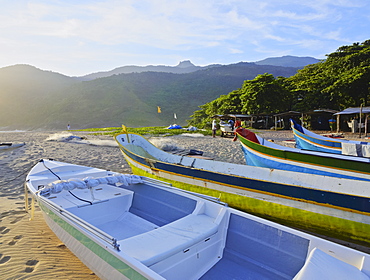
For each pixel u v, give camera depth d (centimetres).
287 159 733
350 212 412
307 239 322
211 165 686
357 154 880
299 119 3794
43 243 456
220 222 392
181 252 329
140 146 917
